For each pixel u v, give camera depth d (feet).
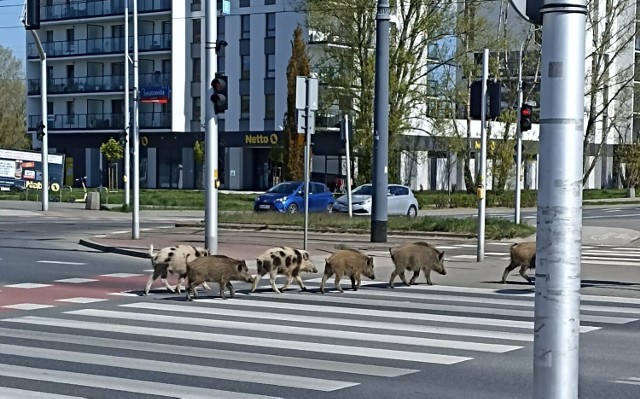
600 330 39.88
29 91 253.65
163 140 234.58
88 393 27.40
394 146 152.15
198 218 131.03
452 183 230.27
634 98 214.28
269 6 216.54
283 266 52.19
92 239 86.38
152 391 27.73
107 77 238.89
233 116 224.12
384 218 84.79
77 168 249.75
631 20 183.32
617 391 28.07
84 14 239.30
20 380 29.19
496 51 151.53
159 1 230.68
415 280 58.18
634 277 59.67
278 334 38.19
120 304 47.67
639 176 230.89
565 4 14.55
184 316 43.27
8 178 184.34
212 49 70.38
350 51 145.59
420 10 143.95
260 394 27.40
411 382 29.14
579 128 14.56
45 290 53.72
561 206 14.49
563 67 14.52
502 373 30.55
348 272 52.54
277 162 213.05
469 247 82.17
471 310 45.62
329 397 27.04
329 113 156.25
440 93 153.07
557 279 14.51
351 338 37.24
